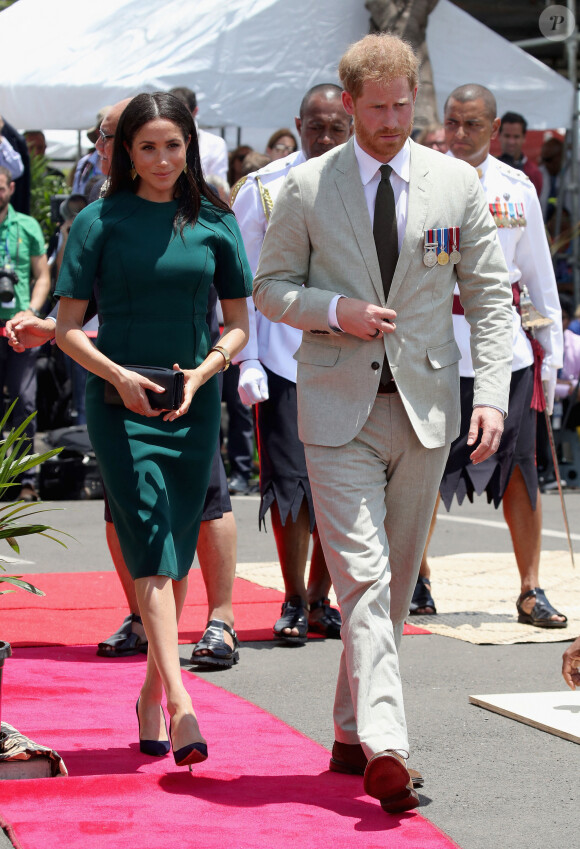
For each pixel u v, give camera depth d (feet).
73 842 29.07
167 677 33.37
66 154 157.17
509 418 55.21
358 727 31.65
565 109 125.80
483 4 158.81
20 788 32.24
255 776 34.81
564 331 110.32
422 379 33.86
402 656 50.78
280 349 52.70
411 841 29.94
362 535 33.14
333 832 30.45
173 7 114.32
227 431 110.11
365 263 33.73
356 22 117.39
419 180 34.09
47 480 97.55
